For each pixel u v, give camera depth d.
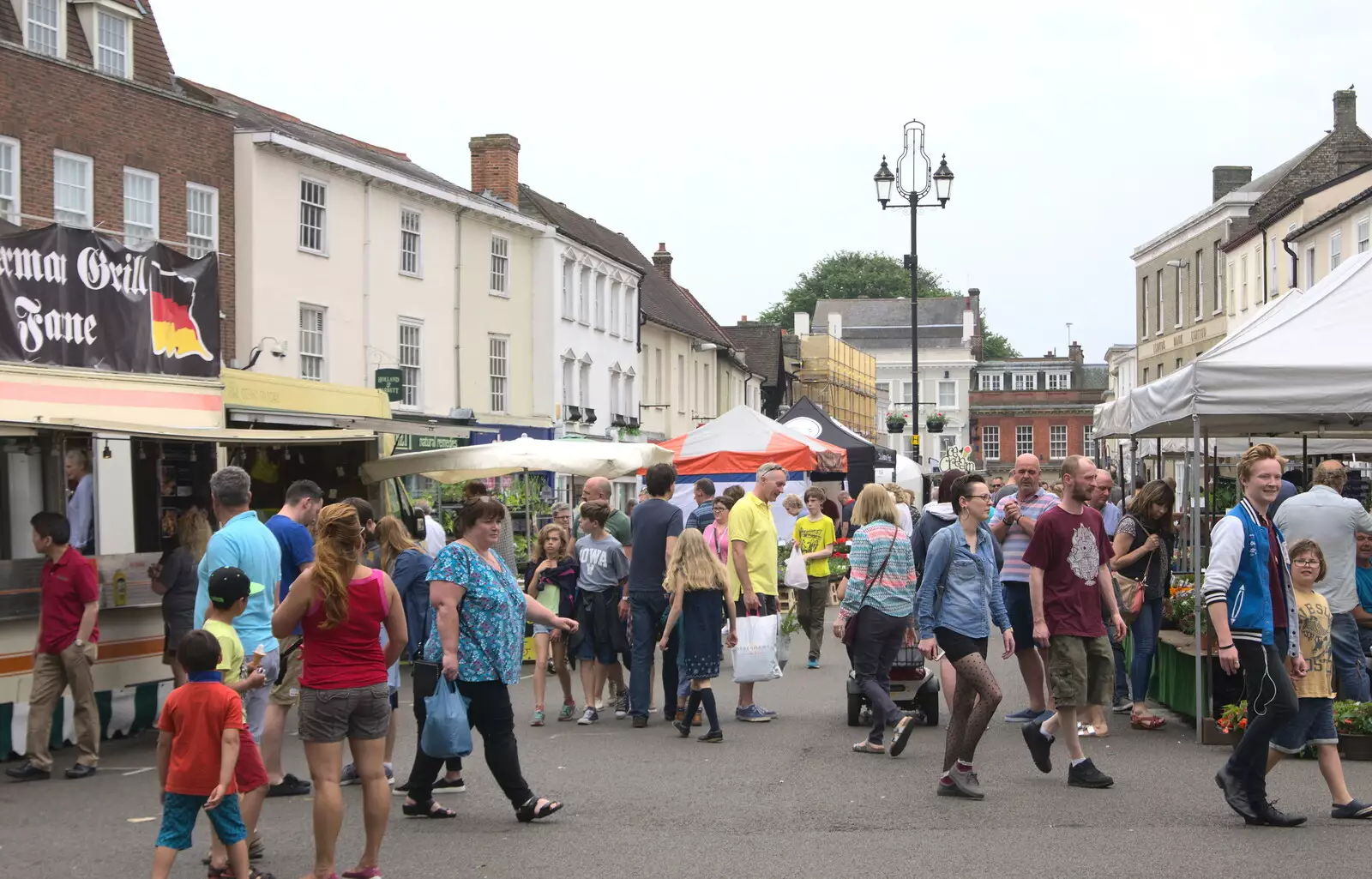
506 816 8.66
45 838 8.18
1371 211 35.53
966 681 9.09
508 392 38.31
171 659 11.38
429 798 8.62
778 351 72.00
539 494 27.27
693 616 11.57
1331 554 10.44
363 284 31.00
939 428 43.84
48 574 10.17
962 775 9.00
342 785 9.77
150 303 14.18
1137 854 7.38
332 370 29.80
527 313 39.69
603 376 45.59
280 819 8.65
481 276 36.78
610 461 17.91
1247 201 50.59
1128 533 11.84
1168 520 11.88
